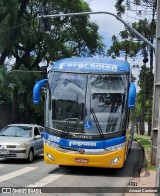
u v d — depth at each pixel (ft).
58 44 149.07
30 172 47.19
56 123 44.73
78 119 44.24
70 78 45.91
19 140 56.34
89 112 44.34
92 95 44.93
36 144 59.77
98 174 46.96
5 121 171.83
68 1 142.61
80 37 163.22
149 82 147.74
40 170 49.06
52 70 46.98
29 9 145.79
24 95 155.02
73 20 154.20
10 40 123.44
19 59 153.99
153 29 130.41
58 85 45.98
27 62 155.74
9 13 121.90
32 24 150.00
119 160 43.80
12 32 123.03
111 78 45.62
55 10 146.20
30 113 168.76
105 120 44.11
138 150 87.76
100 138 43.57
